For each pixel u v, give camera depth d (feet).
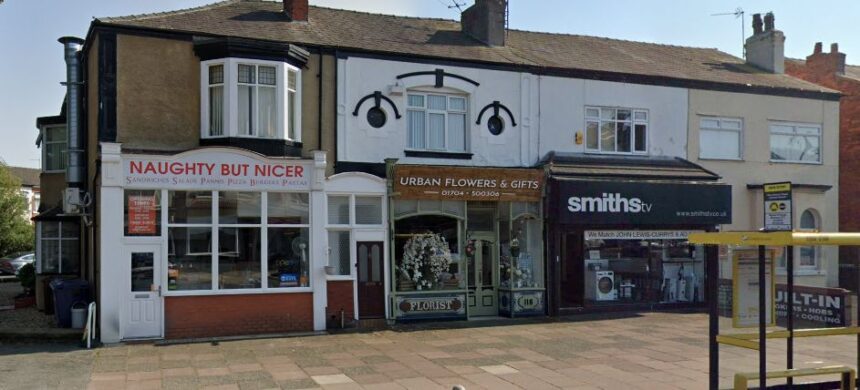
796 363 37.37
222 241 45.42
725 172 62.85
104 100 45.19
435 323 50.70
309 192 47.26
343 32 54.95
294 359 37.65
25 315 55.47
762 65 72.69
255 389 30.89
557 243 54.70
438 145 54.03
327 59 50.70
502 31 61.21
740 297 31.37
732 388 30.63
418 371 34.76
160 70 46.47
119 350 40.16
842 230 72.84
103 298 42.42
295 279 46.93
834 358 38.78
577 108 57.98
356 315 48.78
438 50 55.21
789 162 65.46
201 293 44.47
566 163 55.77
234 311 45.21
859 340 29.60
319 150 48.47
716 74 65.72
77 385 31.55
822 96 67.15
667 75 61.31
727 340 27.37
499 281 54.90
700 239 27.68
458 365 36.24
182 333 44.01
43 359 37.52
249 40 46.47
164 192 43.96
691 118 61.93
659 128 60.64
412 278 51.34
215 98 47.37
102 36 45.24
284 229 46.88
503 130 55.42
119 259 42.91
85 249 55.36
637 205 55.16
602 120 59.00
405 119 52.60
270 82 47.85
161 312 43.62
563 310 54.75
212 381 32.40
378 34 56.44
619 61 63.57
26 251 130.72
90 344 41.29
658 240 58.75
